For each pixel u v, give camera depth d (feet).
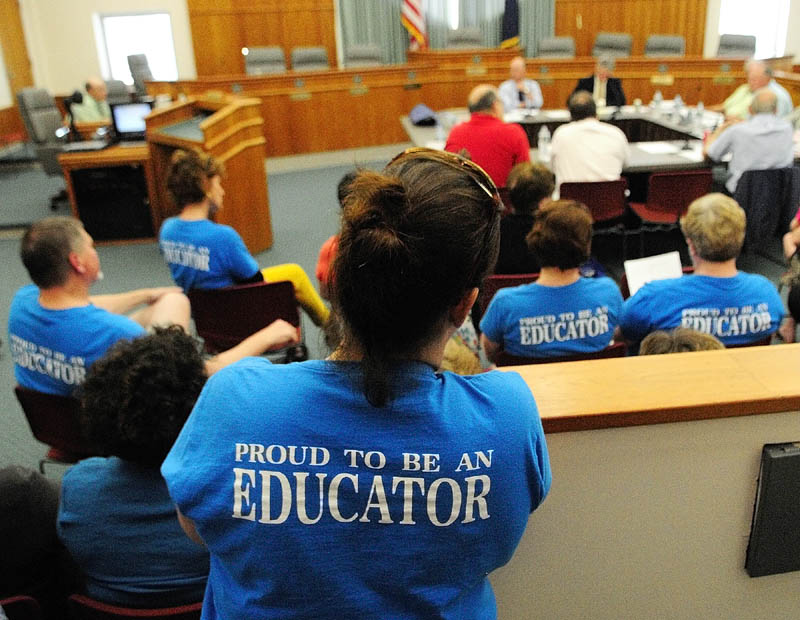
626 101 23.91
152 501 3.66
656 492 3.70
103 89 22.81
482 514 2.19
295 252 16.43
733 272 6.40
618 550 3.83
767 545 3.84
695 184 13.12
